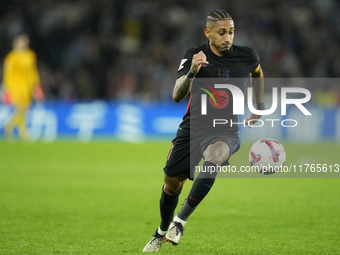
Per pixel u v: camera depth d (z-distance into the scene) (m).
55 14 77.12
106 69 72.75
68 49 74.69
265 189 27.58
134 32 78.38
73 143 53.47
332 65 81.50
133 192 25.88
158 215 20.33
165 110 60.97
